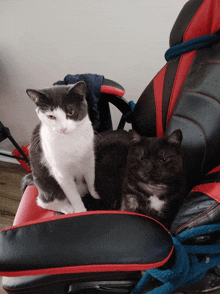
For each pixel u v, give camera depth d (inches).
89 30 47.7
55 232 15.0
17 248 14.6
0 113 68.1
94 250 14.2
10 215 55.8
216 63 23.0
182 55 27.3
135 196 31.0
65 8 46.9
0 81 62.1
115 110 56.5
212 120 22.1
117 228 15.3
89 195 35.7
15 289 18.8
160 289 18.3
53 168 31.5
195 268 18.2
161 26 43.1
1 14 51.8
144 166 29.7
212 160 22.3
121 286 20.6
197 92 24.6
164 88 29.7
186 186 27.2
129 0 42.3
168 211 29.1
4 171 69.9
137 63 48.3
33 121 66.2
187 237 17.6
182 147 26.4
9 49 56.1
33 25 50.9
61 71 55.1
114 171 34.2
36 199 33.1
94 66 51.8
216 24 23.1
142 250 14.6
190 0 26.7
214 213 17.2
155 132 32.8
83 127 30.3
